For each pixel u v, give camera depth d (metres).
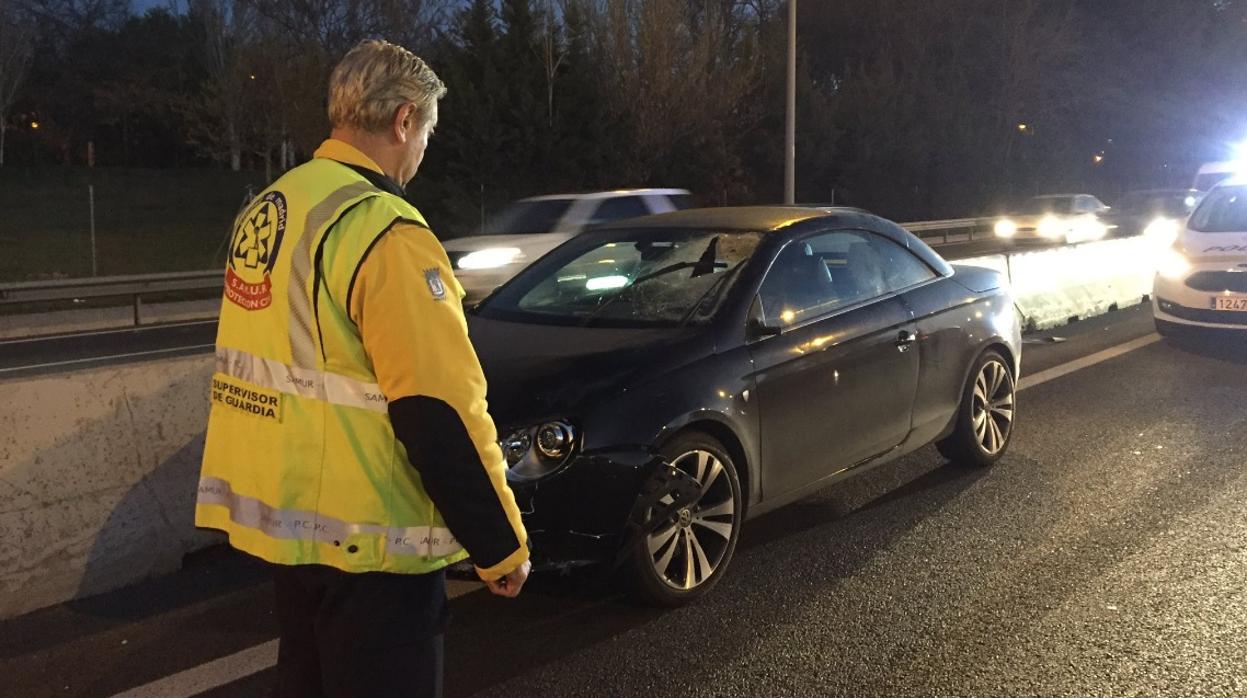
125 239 29.39
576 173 30.30
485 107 29.39
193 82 52.12
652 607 4.42
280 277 2.13
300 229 2.12
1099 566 4.81
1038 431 7.24
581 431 4.10
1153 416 7.58
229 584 4.72
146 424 4.84
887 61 43.47
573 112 30.66
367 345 2.07
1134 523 5.38
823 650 4.03
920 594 4.54
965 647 4.03
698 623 4.29
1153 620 4.24
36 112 58.03
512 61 30.17
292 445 2.12
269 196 2.23
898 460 6.61
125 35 57.31
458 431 2.05
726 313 4.77
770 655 3.99
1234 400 8.04
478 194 28.61
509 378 4.32
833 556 5.00
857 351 5.22
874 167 40.84
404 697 2.16
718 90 32.84
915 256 6.02
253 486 2.18
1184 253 10.07
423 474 2.06
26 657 4.00
